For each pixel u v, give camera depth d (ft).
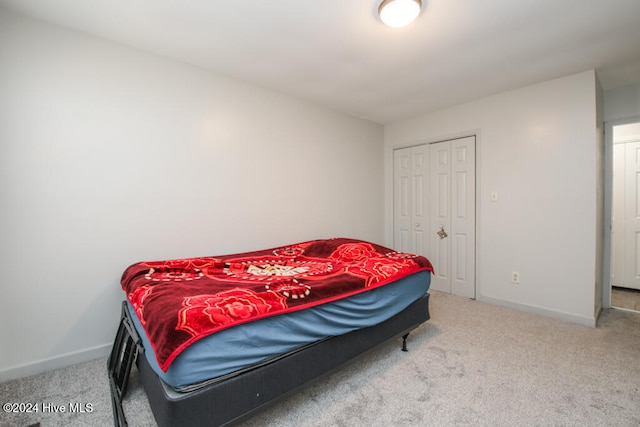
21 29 5.75
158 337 3.77
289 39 6.66
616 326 8.41
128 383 5.71
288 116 10.07
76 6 5.53
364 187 12.96
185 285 5.49
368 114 12.26
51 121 6.05
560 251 8.91
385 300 6.41
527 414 4.90
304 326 4.84
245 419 4.14
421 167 12.48
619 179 12.42
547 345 7.28
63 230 6.23
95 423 4.71
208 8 5.59
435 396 5.38
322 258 8.73
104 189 6.68
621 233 12.45
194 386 3.72
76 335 6.43
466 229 11.06
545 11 5.68
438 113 11.78
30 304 5.94
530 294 9.53
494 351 7.00
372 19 5.92
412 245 12.90
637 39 6.71
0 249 5.63
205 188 8.20
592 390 5.50
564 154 8.77
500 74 8.53
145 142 7.20
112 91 6.73
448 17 5.84
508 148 9.88
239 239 8.92
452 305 10.19
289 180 10.16
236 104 8.76
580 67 8.13
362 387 5.67
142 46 6.98
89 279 6.55
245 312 4.25
